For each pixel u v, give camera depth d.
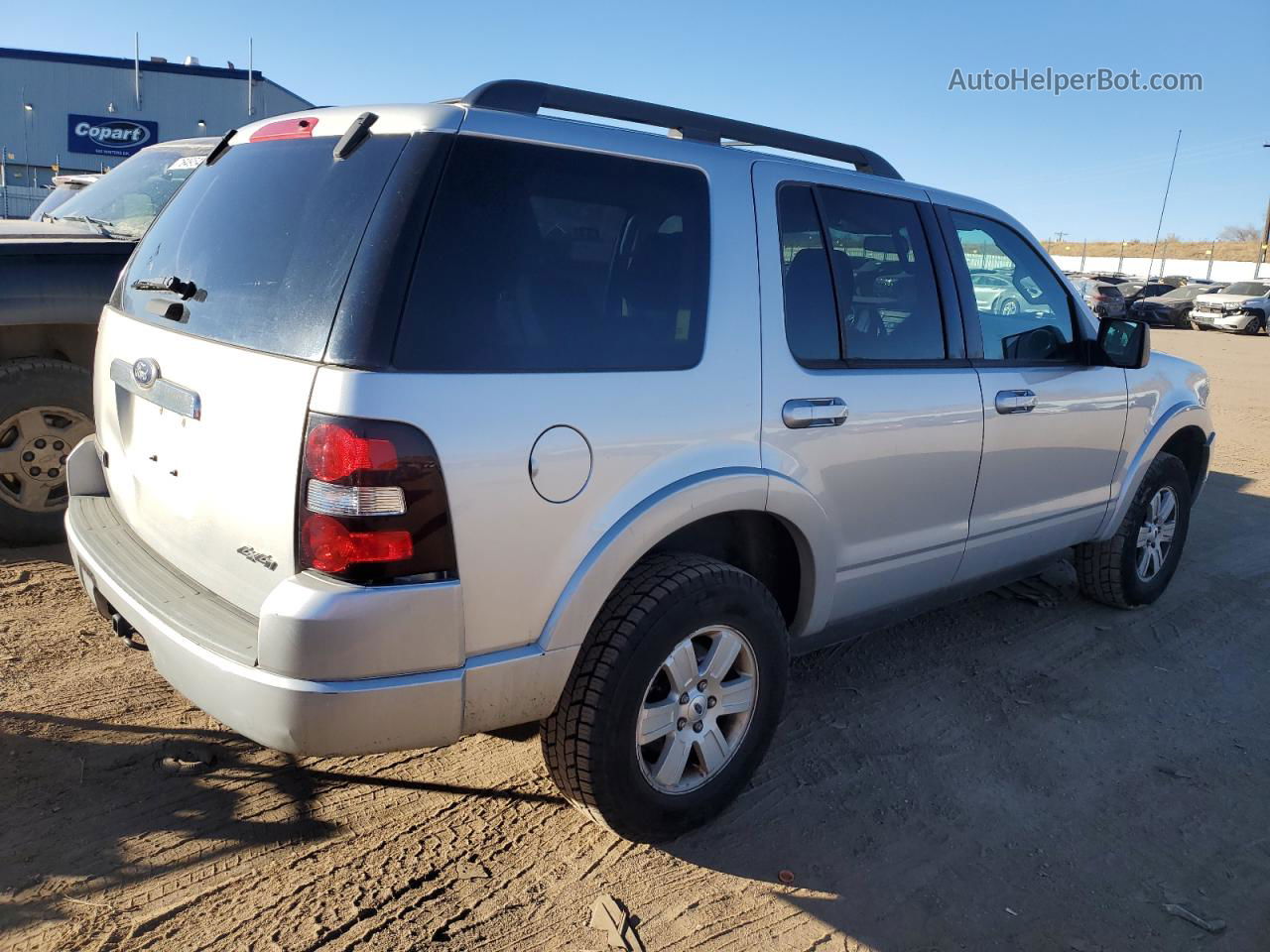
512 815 2.95
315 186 2.47
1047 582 5.37
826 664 4.19
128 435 2.92
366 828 2.84
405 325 2.18
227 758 3.12
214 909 2.46
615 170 2.64
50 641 3.79
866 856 2.89
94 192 5.91
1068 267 62.06
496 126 2.43
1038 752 3.56
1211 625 4.89
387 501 2.11
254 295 2.42
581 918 2.54
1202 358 19.66
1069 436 4.07
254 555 2.30
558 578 2.42
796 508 2.95
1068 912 2.71
